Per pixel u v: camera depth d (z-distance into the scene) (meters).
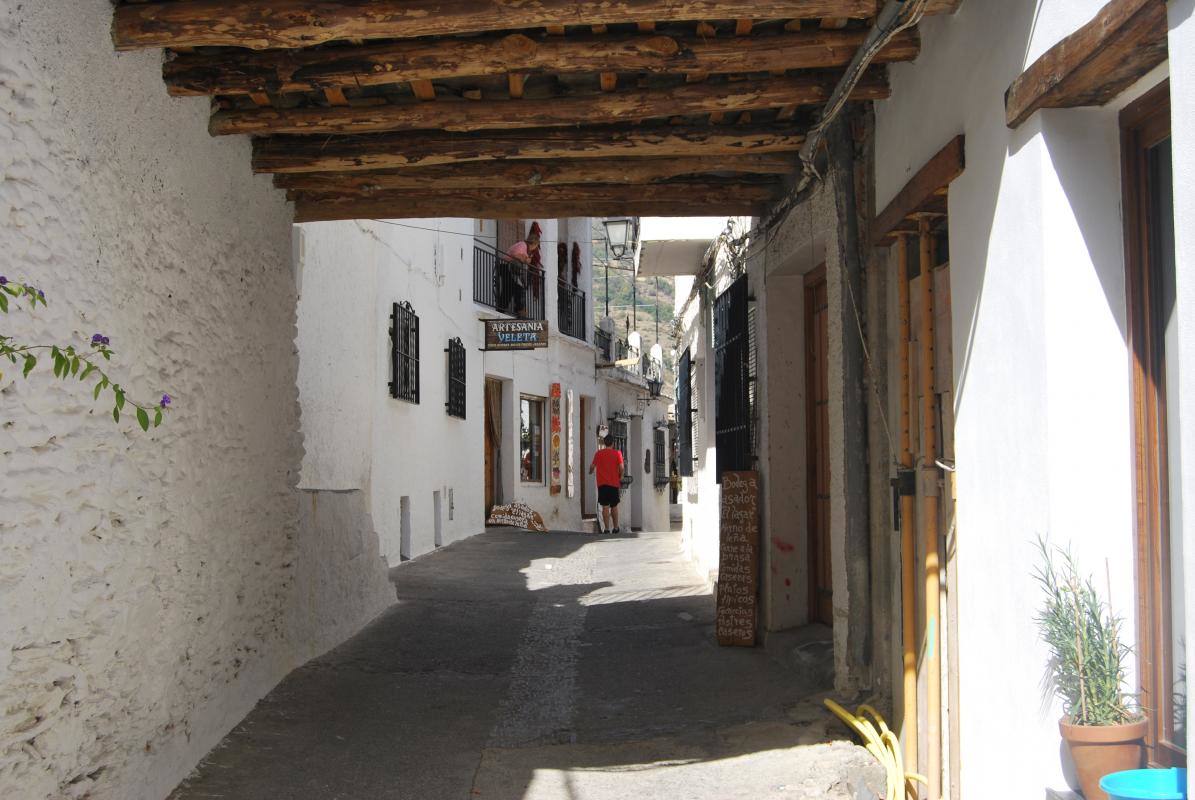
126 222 4.00
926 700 4.74
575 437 23.61
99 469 3.73
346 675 6.68
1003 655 3.52
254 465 5.71
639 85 4.97
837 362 5.82
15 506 3.14
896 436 5.30
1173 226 2.91
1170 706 2.87
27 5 3.24
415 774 4.97
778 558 7.63
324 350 8.98
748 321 8.27
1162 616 2.91
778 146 5.56
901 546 5.01
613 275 65.69
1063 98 3.03
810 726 5.34
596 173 6.03
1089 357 3.07
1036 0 3.20
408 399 12.66
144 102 4.19
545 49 4.41
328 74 4.45
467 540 15.98
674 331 15.03
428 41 4.44
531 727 5.81
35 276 3.27
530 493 20.48
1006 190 3.43
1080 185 3.11
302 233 7.69
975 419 3.80
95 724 3.71
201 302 4.86
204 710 4.91
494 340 17.45
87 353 3.64
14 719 3.14
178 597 4.54
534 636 8.29
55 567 3.39
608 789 4.73
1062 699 3.10
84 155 3.63
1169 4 2.44
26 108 3.23
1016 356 3.35
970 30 3.81
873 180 5.41
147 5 3.88
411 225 12.97
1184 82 2.37
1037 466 3.16
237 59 4.42
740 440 8.44
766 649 7.47
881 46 4.05
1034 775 3.21
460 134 5.49
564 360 22.86
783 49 4.43
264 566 5.91
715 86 4.90
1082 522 3.03
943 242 4.85
